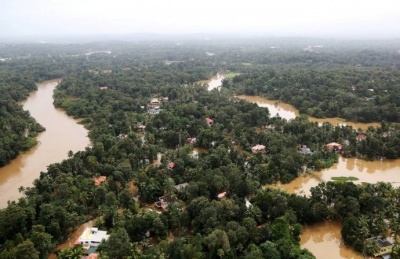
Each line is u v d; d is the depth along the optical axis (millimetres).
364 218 99125
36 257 84938
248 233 93000
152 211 106125
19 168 152125
